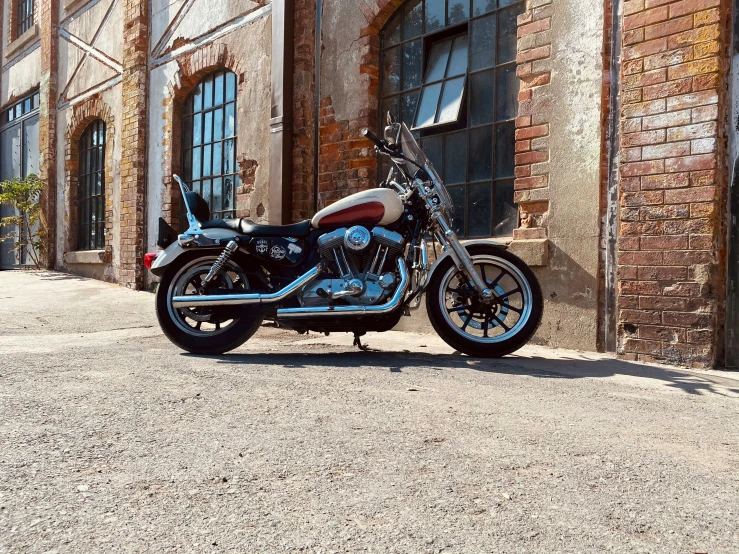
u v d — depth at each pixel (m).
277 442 2.18
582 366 3.79
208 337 4.14
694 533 1.58
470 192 5.41
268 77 6.86
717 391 3.15
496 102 5.24
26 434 2.21
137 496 1.73
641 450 2.20
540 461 2.05
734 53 3.80
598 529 1.59
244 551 1.44
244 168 7.13
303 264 4.16
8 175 13.41
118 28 9.52
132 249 8.91
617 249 4.26
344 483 1.83
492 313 4.08
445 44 5.69
